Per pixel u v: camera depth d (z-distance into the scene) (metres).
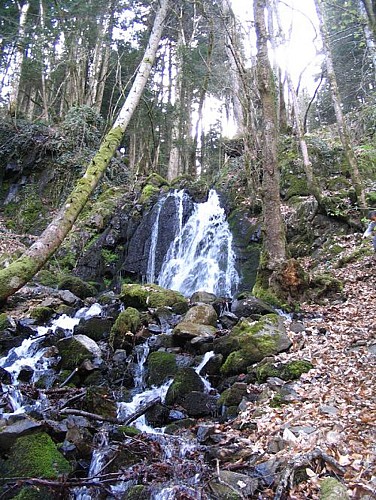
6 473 3.85
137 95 7.50
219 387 6.00
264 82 9.17
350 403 4.77
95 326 7.95
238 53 12.80
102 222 15.91
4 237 16.17
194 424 5.06
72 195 5.98
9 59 20.53
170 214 15.02
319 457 3.63
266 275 8.80
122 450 4.18
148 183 17.23
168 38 22.33
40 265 5.20
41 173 19.11
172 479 3.72
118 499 3.69
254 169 13.47
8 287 4.86
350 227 11.34
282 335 6.60
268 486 3.55
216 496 3.43
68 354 7.00
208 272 12.83
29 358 7.36
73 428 4.54
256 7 9.35
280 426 4.48
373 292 8.33
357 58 17.30
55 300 10.34
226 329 7.42
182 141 20.62
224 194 14.87
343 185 12.84
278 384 5.48
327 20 12.99
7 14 16.66
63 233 5.55
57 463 3.93
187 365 6.47
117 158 20.84
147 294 9.18
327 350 6.22
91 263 14.89
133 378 6.67
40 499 3.60
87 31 20.66
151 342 7.29
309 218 12.00
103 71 22.41
